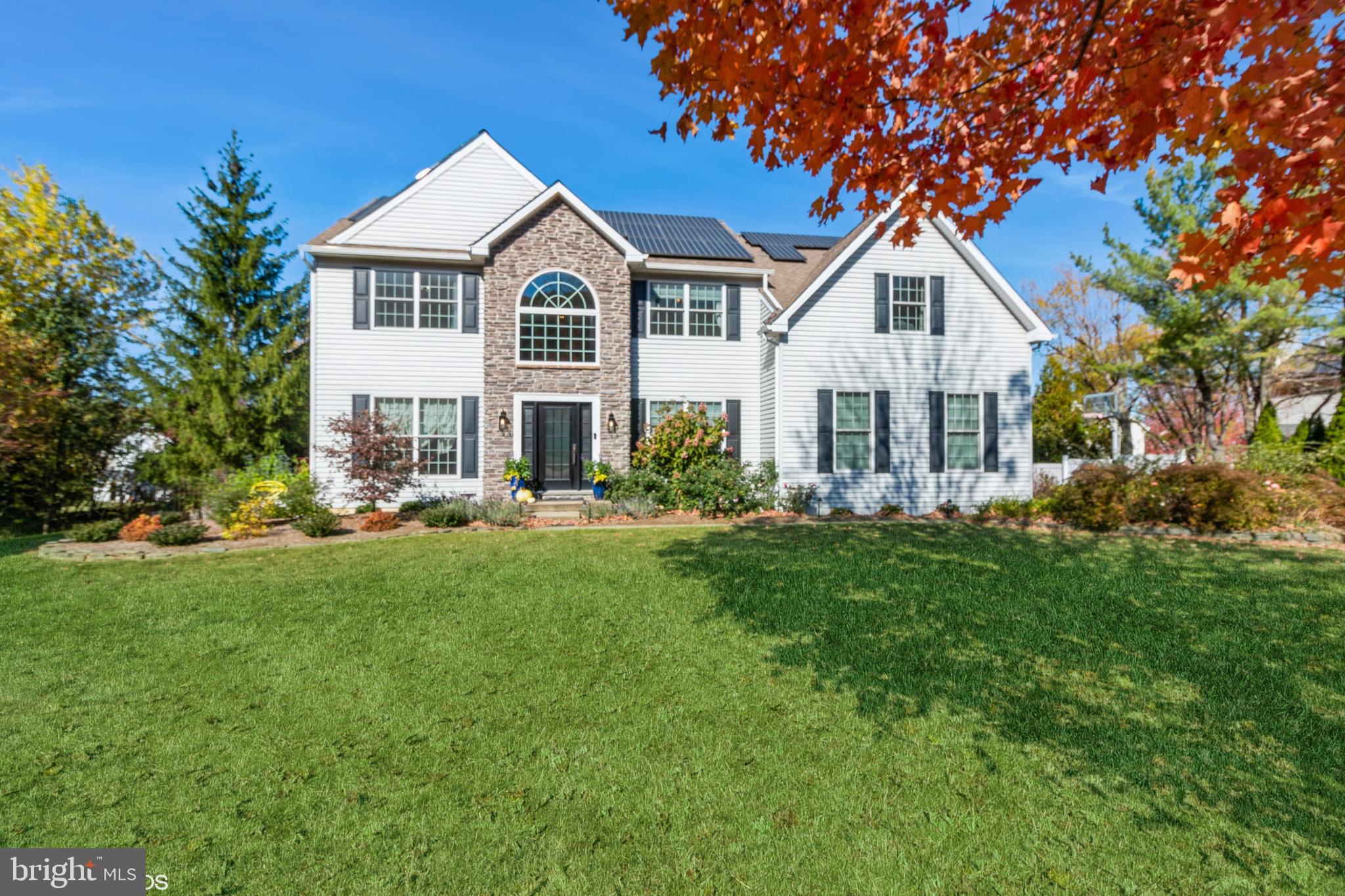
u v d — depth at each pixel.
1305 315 15.26
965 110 3.33
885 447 15.13
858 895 2.59
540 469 14.85
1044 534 10.42
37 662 5.15
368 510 13.77
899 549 9.07
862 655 5.08
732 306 16.34
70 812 3.16
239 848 2.89
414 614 6.32
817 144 3.31
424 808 3.18
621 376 15.11
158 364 16.98
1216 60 2.22
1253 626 5.63
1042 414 26.66
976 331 15.63
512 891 2.62
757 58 3.03
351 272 14.71
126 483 16.39
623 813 3.14
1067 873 2.69
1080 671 4.76
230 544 10.17
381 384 14.77
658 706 4.27
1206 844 2.86
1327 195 2.05
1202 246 2.31
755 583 7.23
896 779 3.39
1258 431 16.70
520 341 14.83
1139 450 23.73
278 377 17.73
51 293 15.78
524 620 6.07
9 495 14.51
